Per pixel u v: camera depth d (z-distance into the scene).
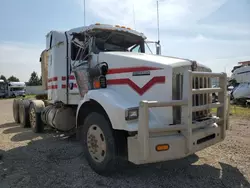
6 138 6.44
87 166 4.12
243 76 17.19
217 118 3.79
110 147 3.54
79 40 4.99
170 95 3.32
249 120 8.99
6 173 3.86
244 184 3.42
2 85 38.38
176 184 3.41
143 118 2.98
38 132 7.11
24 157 4.68
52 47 5.87
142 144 3.00
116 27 4.99
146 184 3.42
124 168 3.92
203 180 3.55
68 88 5.30
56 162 4.36
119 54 4.09
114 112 3.40
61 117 5.69
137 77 3.68
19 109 8.77
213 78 3.92
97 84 4.20
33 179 3.62
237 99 15.64
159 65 3.43
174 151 3.13
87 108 4.26
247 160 4.38
